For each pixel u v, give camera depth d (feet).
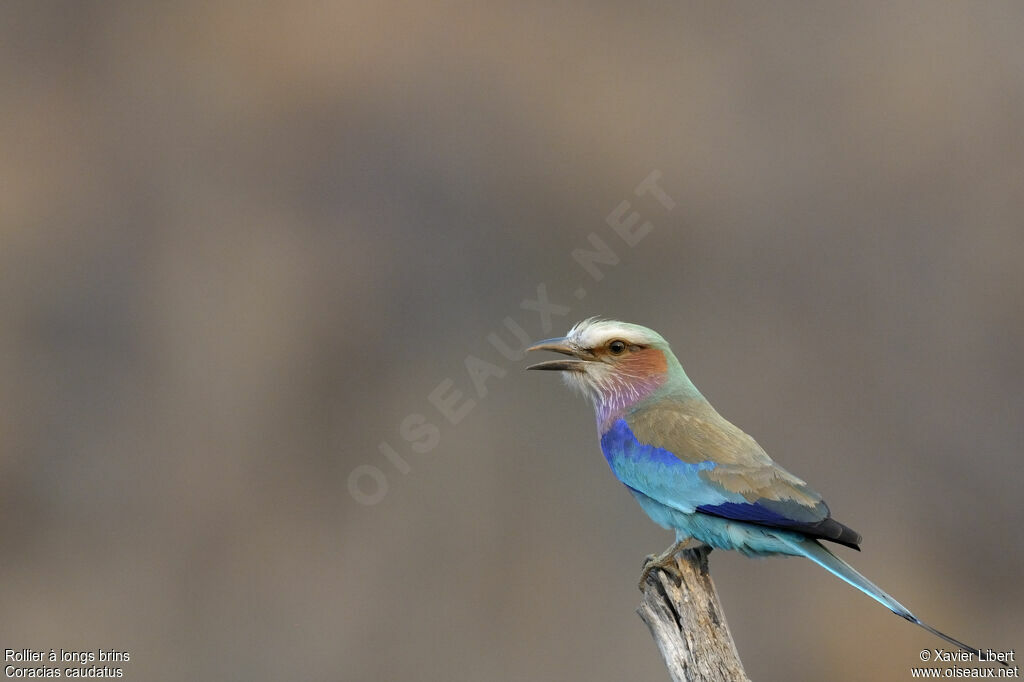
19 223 58.95
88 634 47.91
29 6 63.26
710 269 58.03
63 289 57.88
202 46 62.28
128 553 51.21
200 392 55.77
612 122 60.18
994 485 52.49
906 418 54.60
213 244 59.36
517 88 60.75
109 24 63.10
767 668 46.62
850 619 47.03
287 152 60.64
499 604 48.06
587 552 49.01
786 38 62.34
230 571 50.93
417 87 61.00
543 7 62.44
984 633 48.70
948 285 57.36
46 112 61.72
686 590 24.61
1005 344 55.77
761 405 54.70
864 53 61.93
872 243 58.59
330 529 51.47
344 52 61.05
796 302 57.41
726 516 27.04
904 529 51.83
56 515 52.65
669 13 62.54
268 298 57.72
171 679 46.91
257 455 54.19
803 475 53.36
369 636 47.85
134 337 57.26
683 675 23.82
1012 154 59.41
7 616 47.96
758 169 59.57
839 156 60.08
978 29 61.72
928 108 60.23
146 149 61.00
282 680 46.83
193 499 52.90
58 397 55.67
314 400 55.26
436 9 61.87
